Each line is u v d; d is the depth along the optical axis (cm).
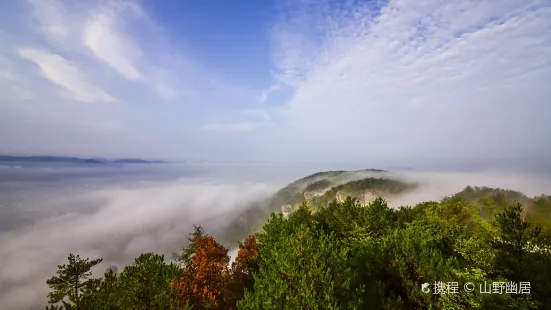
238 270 2295
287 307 1120
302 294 1126
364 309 1319
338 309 1041
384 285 1386
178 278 2105
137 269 2184
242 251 2461
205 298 1883
